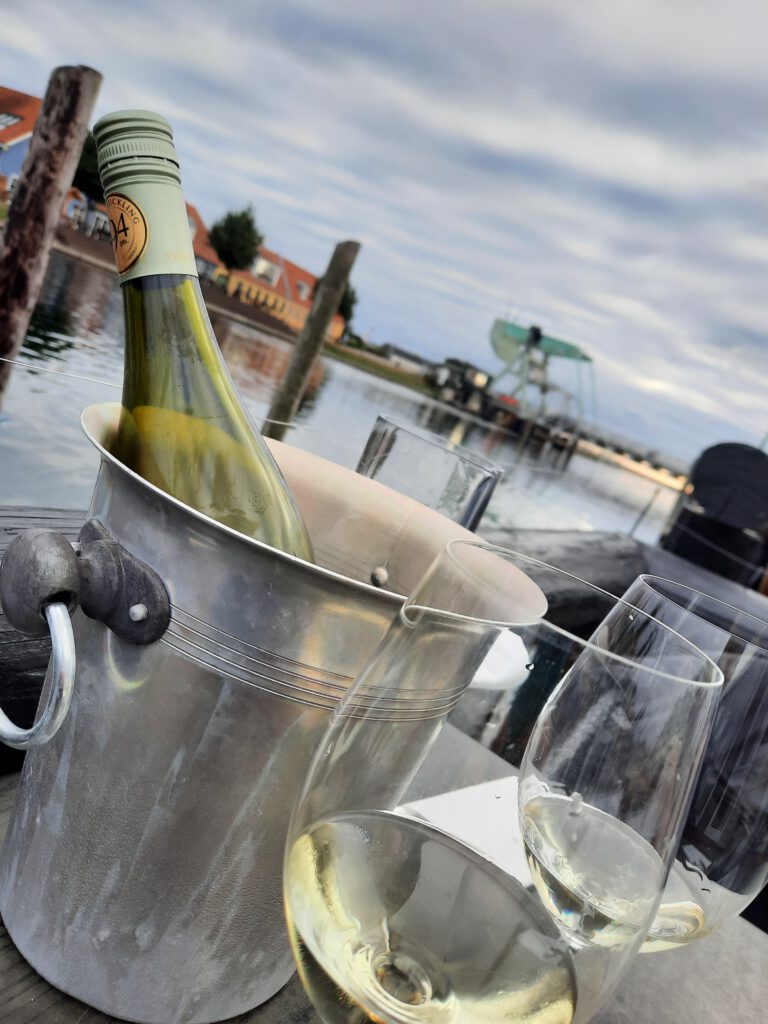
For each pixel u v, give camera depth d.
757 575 5.65
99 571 0.39
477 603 0.36
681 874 0.49
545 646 0.36
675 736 0.35
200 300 0.55
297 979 0.52
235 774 0.41
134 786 0.42
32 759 0.46
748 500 5.61
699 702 0.36
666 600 0.58
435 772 0.36
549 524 6.27
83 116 3.50
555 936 0.34
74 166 3.62
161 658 0.40
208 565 0.38
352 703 0.37
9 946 0.46
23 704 0.55
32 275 3.63
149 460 0.54
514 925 0.34
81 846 0.43
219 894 0.43
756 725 0.49
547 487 6.45
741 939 0.75
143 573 0.39
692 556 5.75
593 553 3.79
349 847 0.36
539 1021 0.33
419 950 0.34
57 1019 0.44
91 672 0.42
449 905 0.35
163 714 0.40
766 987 0.69
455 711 0.36
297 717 0.41
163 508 0.38
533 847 0.35
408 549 0.61
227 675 0.39
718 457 5.70
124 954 0.44
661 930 0.49
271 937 0.46
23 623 0.38
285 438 0.83
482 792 0.36
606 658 0.36
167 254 0.46
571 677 0.36
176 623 0.39
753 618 0.65
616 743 0.35
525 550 3.22
